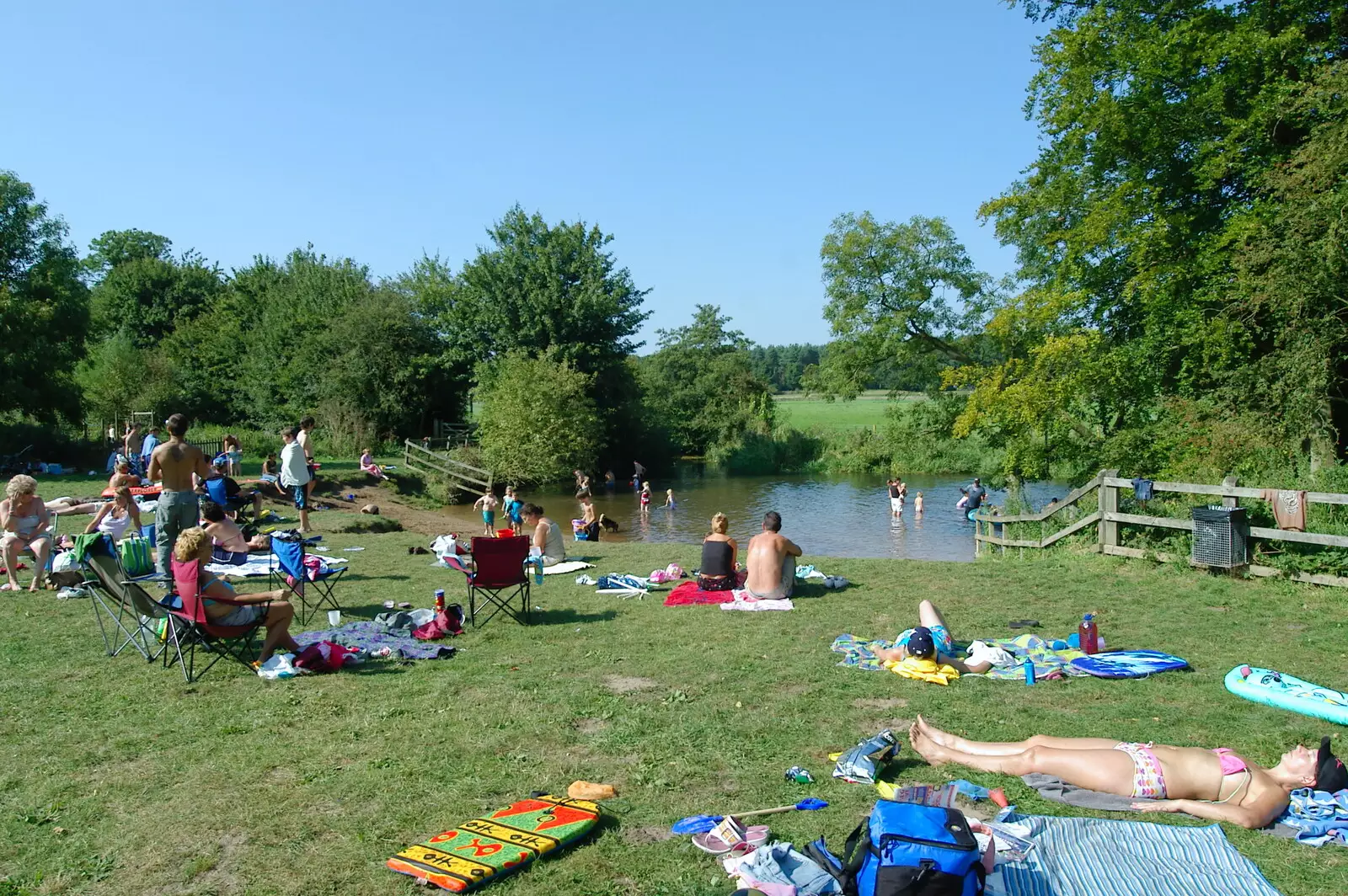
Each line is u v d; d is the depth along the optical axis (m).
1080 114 20.58
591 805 4.80
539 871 4.21
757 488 40.75
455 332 46.78
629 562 13.71
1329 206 15.05
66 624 8.98
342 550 14.68
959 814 3.96
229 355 51.16
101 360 43.69
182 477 9.99
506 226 45.84
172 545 9.96
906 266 31.47
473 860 4.18
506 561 9.27
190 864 4.29
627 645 8.39
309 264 54.84
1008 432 22.86
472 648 8.33
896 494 30.30
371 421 44.03
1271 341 17.83
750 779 5.27
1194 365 18.69
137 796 5.07
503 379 40.72
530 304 44.88
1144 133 20.09
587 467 41.12
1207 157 19.12
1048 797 4.99
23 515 10.55
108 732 6.07
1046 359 20.69
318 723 6.24
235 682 7.17
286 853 4.40
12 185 31.25
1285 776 4.98
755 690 6.95
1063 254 22.69
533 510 13.44
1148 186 20.20
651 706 6.60
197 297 62.22
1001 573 11.87
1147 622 9.05
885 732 5.65
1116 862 4.20
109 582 7.68
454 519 26.06
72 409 31.30
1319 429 15.32
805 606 10.00
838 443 50.91
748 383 62.94
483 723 6.21
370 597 10.69
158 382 43.62
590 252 46.22
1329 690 6.51
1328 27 18.67
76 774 5.38
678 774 5.33
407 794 5.07
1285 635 8.48
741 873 4.07
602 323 46.22
